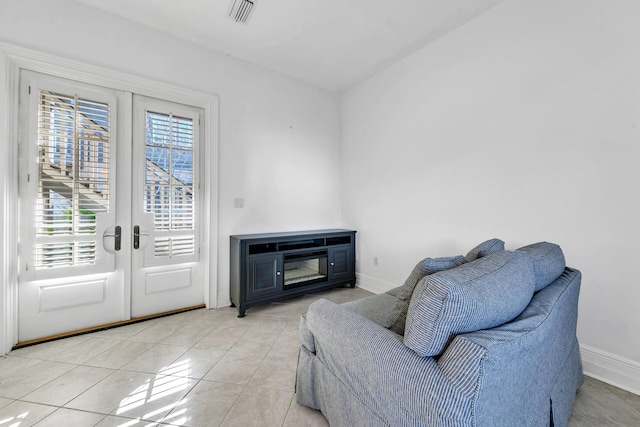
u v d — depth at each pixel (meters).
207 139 2.73
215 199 2.74
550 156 1.85
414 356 0.87
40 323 2.06
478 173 2.26
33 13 1.95
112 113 2.28
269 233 3.06
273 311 2.70
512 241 2.05
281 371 1.73
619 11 1.57
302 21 2.30
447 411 0.73
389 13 2.20
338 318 1.20
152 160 2.49
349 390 1.10
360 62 2.96
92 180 2.21
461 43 2.36
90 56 2.14
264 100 3.07
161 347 2.00
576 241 1.75
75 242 2.15
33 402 1.43
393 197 3.05
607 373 1.65
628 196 1.57
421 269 1.19
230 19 2.28
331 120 3.67
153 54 2.41
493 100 2.15
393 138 3.04
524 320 0.92
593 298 1.70
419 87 2.73
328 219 3.65
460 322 0.80
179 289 2.66
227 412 1.39
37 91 2.00
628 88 1.55
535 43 1.91
